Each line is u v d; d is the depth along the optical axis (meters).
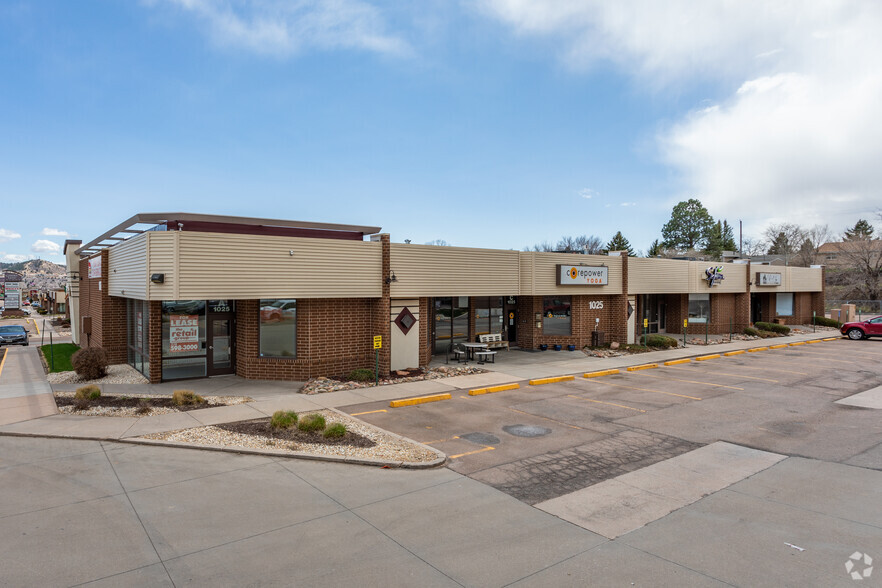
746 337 29.61
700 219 85.69
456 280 18.50
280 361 15.70
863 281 53.50
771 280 32.53
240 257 13.95
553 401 13.76
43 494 7.29
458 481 8.02
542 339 23.52
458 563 5.56
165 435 10.00
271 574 5.30
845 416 12.21
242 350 16.05
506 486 7.84
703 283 28.59
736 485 7.91
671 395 14.58
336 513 6.79
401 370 17.22
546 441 10.19
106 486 7.60
